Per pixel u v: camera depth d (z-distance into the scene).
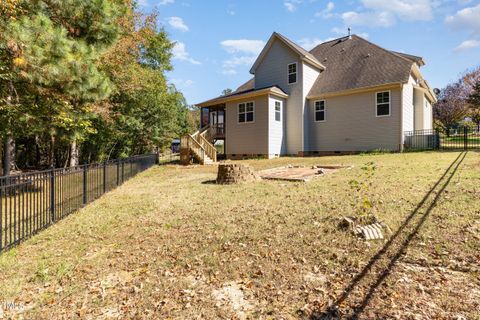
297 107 18.17
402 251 3.19
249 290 2.67
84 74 7.10
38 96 7.81
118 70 14.15
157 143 26.62
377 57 17.31
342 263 3.04
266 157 17.42
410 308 2.23
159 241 4.01
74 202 6.19
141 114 23.22
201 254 3.49
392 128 15.35
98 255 3.63
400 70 15.52
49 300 2.64
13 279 3.06
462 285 2.50
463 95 31.41
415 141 15.68
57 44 6.46
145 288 2.79
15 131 8.27
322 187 6.86
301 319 2.21
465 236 3.41
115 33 9.20
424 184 6.27
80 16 8.41
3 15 6.34
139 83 16.42
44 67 6.34
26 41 6.04
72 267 3.30
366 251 3.25
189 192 7.41
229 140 19.55
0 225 3.79
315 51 21.81
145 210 5.78
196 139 18.00
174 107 27.62
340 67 18.67
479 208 4.34
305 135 18.25
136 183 9.73
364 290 2.53
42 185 4.98
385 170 8.77
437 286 2.50
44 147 19.22
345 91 16.67
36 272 3.21
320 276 2.83
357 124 16.61
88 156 21.12
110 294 2.71
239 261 3.25
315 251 3.37
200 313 2.36
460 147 15.59
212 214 5.16
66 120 8.45
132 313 2.40
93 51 7.79
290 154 18.58
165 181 9.91
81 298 2.67
